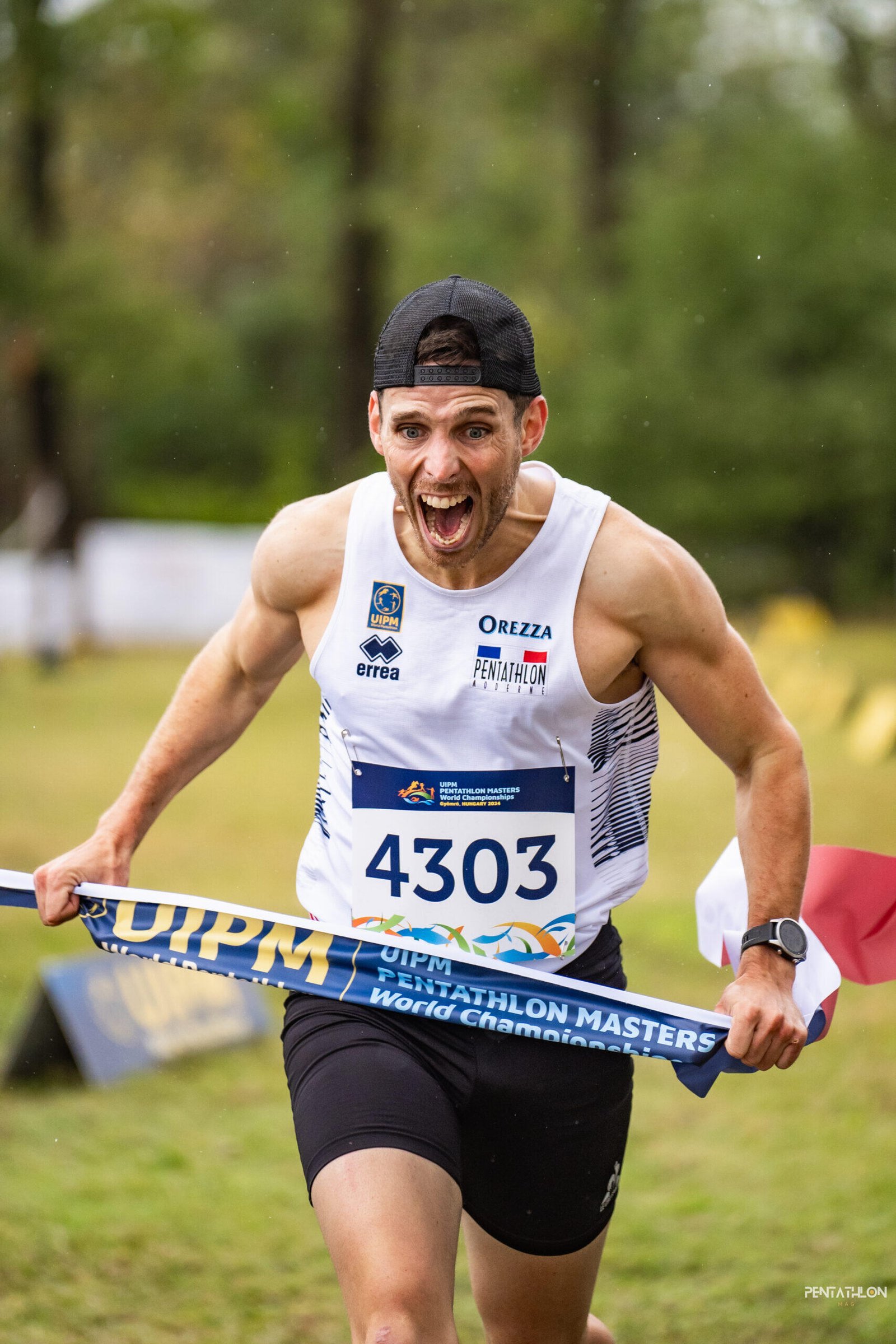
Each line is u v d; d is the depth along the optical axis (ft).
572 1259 29.43
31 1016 59.21
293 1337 38.06
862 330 315.17
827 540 331.16
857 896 33.06
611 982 29.50
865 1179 48.01
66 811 115.03
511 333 25.50
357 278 330.75
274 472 448.65
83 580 283.79
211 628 315.78
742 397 317.63
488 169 347.56
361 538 27.71
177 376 275.80
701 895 33.37
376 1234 23.63
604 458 327.26
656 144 367.86
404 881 28.19
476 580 27.14
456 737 27.43
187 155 308.40
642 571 26.86
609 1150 29.14
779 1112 55.26
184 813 117.80
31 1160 50.26
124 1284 40.96
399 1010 27.66
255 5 314.76
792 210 313.53
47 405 275.59
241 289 444.14
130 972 62.80
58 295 256.73
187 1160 50.49
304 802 124.26
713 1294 40.65
